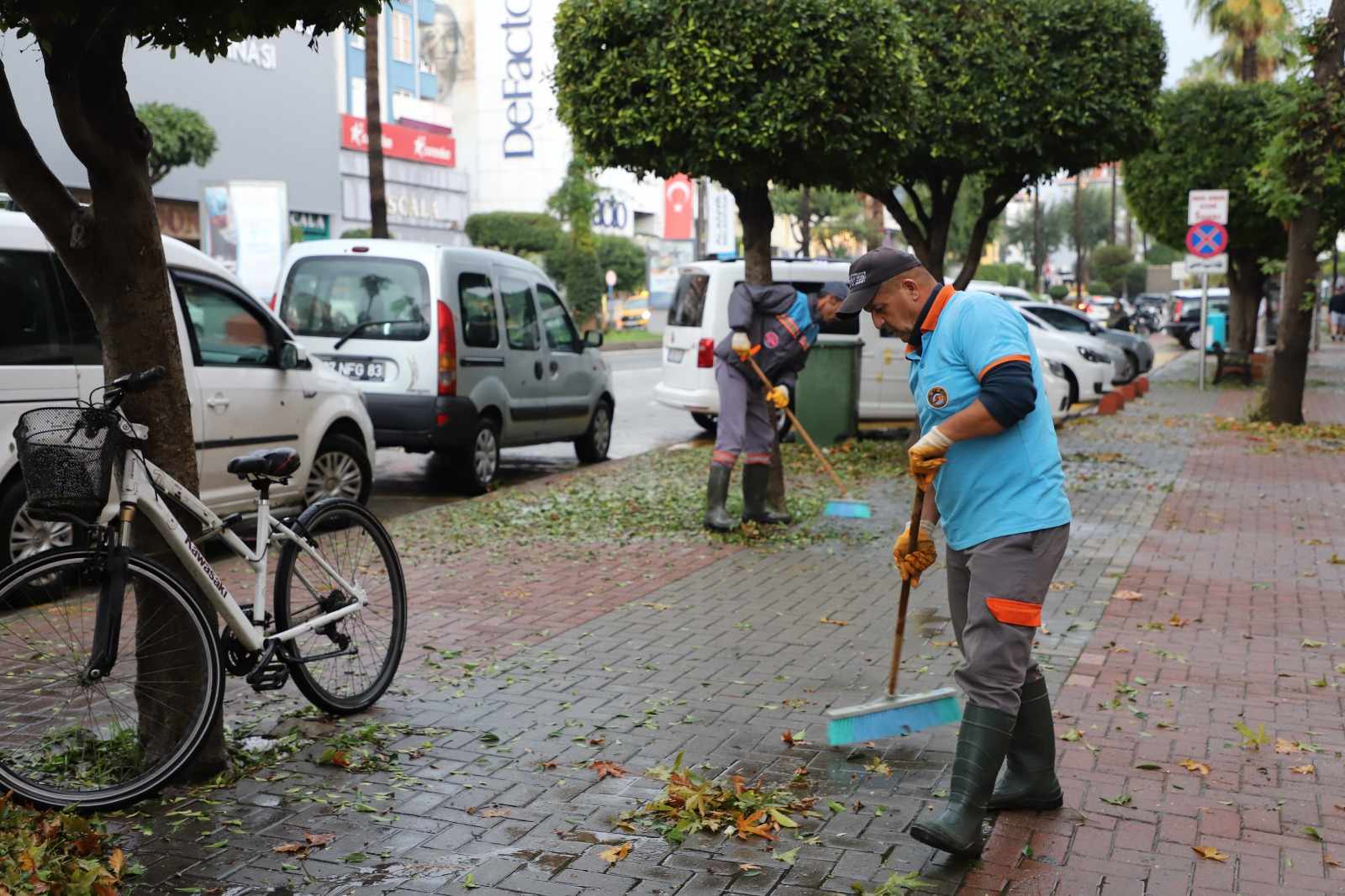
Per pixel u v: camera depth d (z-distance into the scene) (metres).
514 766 4.60
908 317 3.93
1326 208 17.83
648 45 9.12
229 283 8.86
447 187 58.19
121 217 4.22
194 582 4.46
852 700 5.41
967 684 3.87
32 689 4.13
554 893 3.58
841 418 15.30
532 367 12.90
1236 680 5.80
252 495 8.97
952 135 13.44
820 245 42.53
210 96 38.38
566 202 56.94
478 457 12.00
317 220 45.62
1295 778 4.53
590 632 6.58
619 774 4.51
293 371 9.35
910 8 13.47
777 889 3.61
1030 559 3.81
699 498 11.10
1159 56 13.71
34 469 3.98
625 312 66.50
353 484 10.15
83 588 4.18
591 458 14.62
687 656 6.12
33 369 7.24
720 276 15.88
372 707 5.28
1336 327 48.66
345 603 5.09
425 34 70.94
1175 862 3.82
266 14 4.30
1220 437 16.70
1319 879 3.71
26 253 7.32
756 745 4.84
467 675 5.77
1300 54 16.97
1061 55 13.31
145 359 4.33
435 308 11.35
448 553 8.72
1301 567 8.48
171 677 4.29
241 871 3.71
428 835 3.98
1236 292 27.09
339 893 3.58
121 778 4.21
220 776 4.42
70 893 3.43
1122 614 7.10
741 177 9.35
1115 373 25.84
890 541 9.23
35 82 26.59
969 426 3.72
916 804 4.24
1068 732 4.98
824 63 9.07
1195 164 25.14
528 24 70.69
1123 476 13.06
